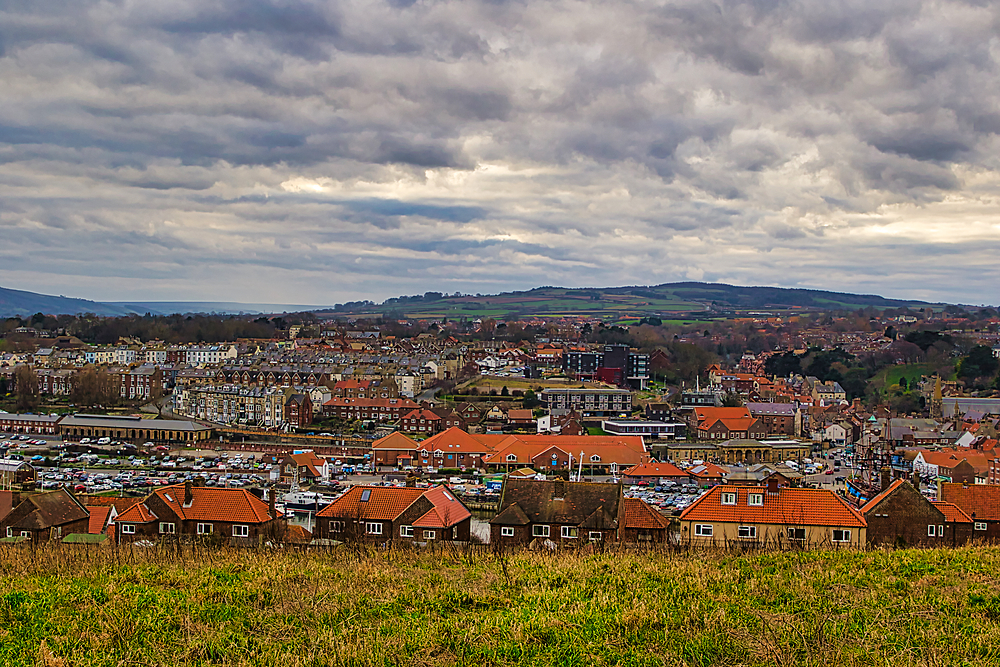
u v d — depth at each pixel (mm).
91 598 39250
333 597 39531
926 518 65250
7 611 36938
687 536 63094
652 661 31172
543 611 37188
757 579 43344
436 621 35844
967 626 34188
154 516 69125
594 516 66500
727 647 32156
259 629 35000
